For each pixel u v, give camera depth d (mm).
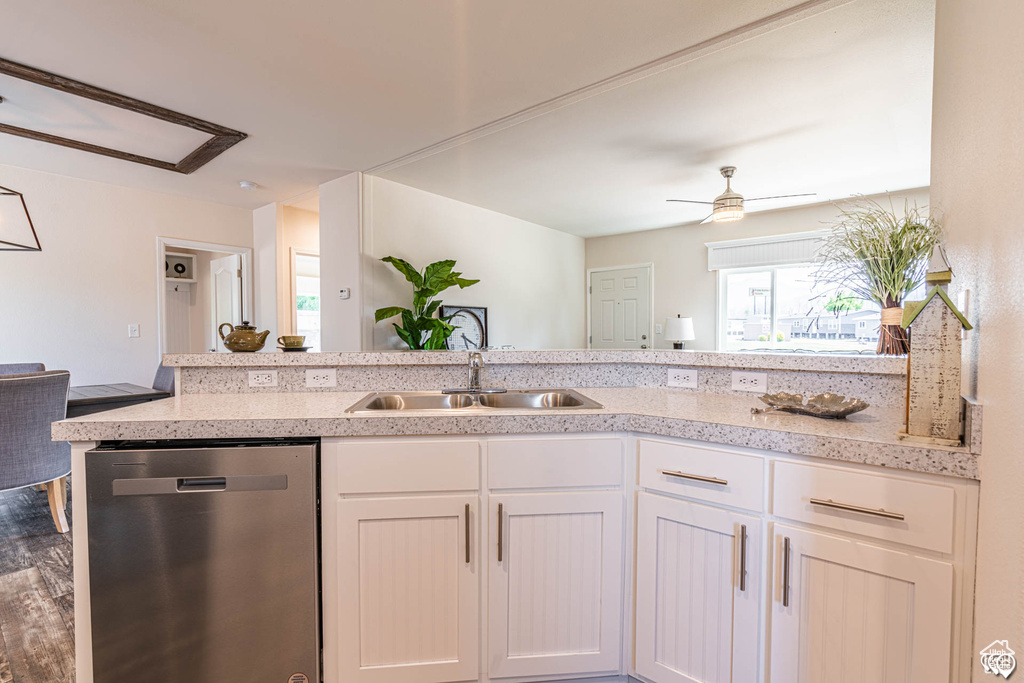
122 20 1892
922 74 2396
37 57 2148
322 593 1347
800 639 1152
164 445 1321
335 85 2443
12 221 3500
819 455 1123
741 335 5566
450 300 4676
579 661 1409
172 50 2111
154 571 1271
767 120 2926
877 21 1970
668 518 1333
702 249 5773
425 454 1355
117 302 3994
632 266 6328
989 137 957
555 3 1841
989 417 911
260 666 1312
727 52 2199
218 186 4090
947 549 989
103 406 2939
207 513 1282
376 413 1399
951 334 1028
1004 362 841
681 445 1317
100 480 1251
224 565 1291
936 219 1440
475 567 1377
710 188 4344
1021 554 731
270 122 2867
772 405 1469
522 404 1932
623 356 2037
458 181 4078
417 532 1362
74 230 3779
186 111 2715
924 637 1012
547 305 6051
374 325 3908
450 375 1980
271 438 1360
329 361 1907
